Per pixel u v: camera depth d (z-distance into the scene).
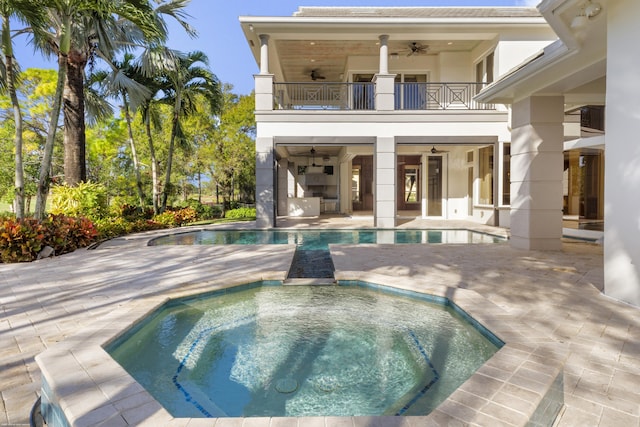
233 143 21.42
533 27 11.36
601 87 6.64
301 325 3.87
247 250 7.75
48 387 2.21
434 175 15.03
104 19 8.27
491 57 12.45
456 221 13.88
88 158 20.73
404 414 2.36
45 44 10.03
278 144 11.86
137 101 11.67
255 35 11.85
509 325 3.22
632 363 2.62
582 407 2.15
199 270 5.75
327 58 14.34
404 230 11.58
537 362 2.41
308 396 2.58
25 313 3.83
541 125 7.11
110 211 12.02
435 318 4.00
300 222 13.98
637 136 3.74
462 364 3.01
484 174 13.13
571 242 8.38
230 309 4.35
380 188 11.88
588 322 3.40
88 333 3.04
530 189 7.23
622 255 3.97
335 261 6.41
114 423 1.79
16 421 2.15
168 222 13.27
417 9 14.21
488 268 5.75
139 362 3.11
